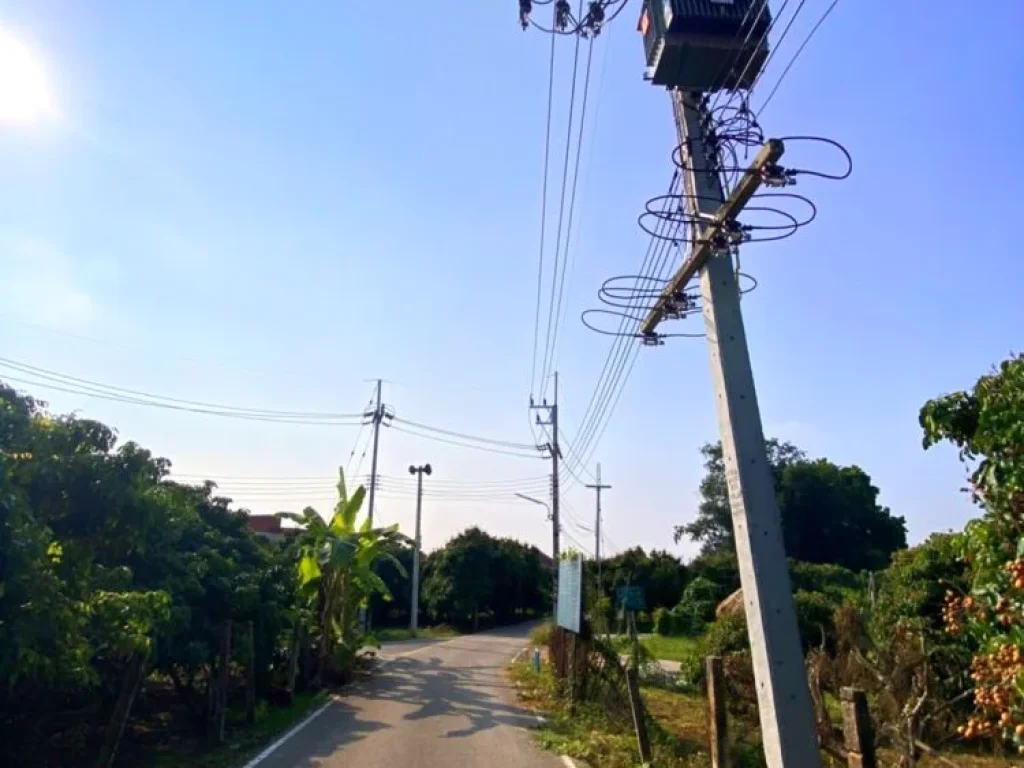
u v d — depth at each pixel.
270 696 16.03
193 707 13.23
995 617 5.53
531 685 19.17
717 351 7.29
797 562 41.16
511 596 59.53
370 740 12.31
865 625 13.45
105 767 8.99
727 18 7.37
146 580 10.65
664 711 15.98
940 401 6.12
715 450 55.78
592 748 11.26
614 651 14.85
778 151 6.29
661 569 50.09
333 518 21.64
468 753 11.32
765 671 6.52
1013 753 9.98
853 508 48.75
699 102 7.96
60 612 6.64
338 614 20.73
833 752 9.47
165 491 10.98
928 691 9.26
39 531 6.61
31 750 10.54
